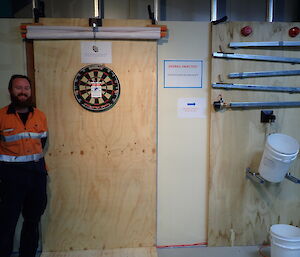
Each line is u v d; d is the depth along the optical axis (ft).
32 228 6.01
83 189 6.86
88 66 6.57
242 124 7.04
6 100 6.66
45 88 6.57
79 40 6.53
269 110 7.06
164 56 6.85
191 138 7.08
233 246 7.29
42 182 5.95
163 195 7.15
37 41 6.46
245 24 6.84
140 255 6.77
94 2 6.80
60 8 6.93
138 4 7.07
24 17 6.87
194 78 6.95
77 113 6.68
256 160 7.14
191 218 7.26
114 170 6.88
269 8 7.09
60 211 6.86
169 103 6.96
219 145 7.06
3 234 5.47
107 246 7.04
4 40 6.55
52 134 6.68
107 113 6.73
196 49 6.90
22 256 5.95
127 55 6.64
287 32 6.95
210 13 7.17
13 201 5.51
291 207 7.34
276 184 7.27
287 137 6.63
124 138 6.81
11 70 6.63
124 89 6.70
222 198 7.20
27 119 5.72
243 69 6.91
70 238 6.94
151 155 6.91
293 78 7.04
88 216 6.93
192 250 7.10
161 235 7.23
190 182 7.18
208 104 7.04
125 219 7.01
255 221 7.30
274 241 6.24
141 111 6.78
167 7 7.14
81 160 6.79
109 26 6.59
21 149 5.56
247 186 7.21
